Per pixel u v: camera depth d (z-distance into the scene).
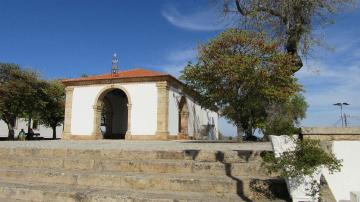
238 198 5.52
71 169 7.70
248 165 6.55
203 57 19.78
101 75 31.23
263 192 5.64
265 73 18.25
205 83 19.73
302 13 15.15
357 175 5.73
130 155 8.18
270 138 5.45
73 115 29.42
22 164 8.35
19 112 35.00
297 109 29.91
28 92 34.78
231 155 7.39
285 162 4.90
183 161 7.42
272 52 18.69
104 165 7.52
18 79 34.94
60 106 40.12
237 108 20.08
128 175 6.63
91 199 5.82
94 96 29.03
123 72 32.06
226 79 19.08
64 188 6.43
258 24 16.30
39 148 9.38
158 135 26.59
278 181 5.74
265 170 6.42
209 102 20.86
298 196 4.98
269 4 15.77
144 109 27.38
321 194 5.02
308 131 5.89
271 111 19.30
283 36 16.05
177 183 6.15
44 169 7.76
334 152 5.79
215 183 5.93
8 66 35.31
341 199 5.68
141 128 27.23
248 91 19.19
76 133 29.06
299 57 16.69
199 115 35.72
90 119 28.81
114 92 35.91
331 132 5.88
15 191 6.47
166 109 26.91
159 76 27.17
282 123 5.59
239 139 20.64
